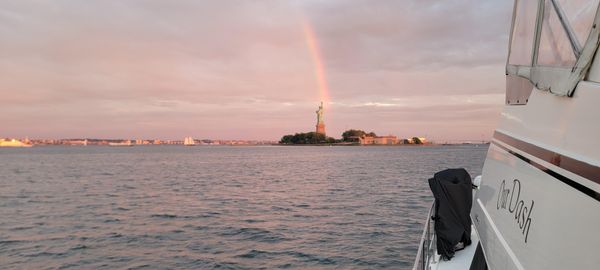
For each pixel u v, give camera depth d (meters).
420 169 74.06
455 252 6.99
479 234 4.93
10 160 132.12
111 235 21.23
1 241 20.02
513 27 4.50
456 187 6.90
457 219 6.86
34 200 36.12
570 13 2.79
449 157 133.75
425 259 6.30
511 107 4.16
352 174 64.44
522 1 4.14
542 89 3.16
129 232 21.95
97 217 26.89
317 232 21.41
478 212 5.09
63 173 71.75
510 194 3.61
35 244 19.38
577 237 2.16
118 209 30.34
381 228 22.14
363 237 20.08
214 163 107.69
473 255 6.78
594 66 2.35
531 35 3.70
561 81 2.68
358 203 32.06
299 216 26.47
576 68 2.46
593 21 2.35
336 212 27.80
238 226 23.30
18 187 47.78
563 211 2.37
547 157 2.78
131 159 138.50
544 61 3.20
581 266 2.09
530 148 3.22
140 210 29.73
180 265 15.90
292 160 123.81
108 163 110.38
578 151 2.31
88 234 21.52
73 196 38.88
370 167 82.62
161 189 44.59
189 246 18.78
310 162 109.50
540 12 3.46
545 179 2.76
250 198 36.41
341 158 135.12
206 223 24.34
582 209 2.15
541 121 3.08
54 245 19.16
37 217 27.09
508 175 3.81
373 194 37.84
